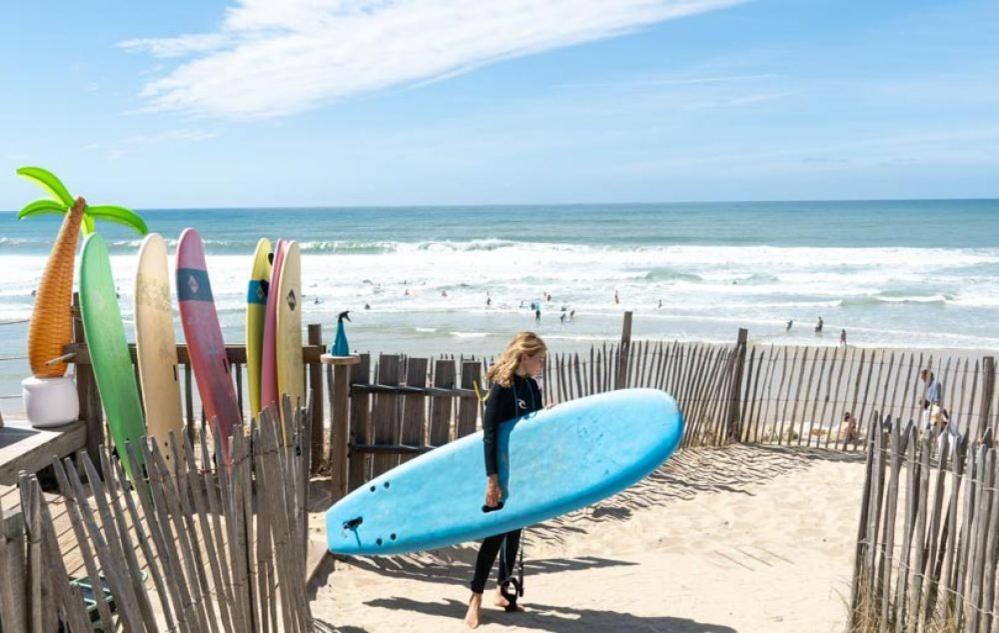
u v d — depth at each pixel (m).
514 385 4.57
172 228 100.62
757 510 6.92
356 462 6.46
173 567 2.96
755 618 4.68
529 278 40.03
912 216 119.94
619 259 49.69
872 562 4.04
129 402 6.24
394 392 6.40
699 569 5.57
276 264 6.62
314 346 7.03
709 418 8.99
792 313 30.19
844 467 8.30
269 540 3.61
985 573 3.43
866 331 25.98
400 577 5.39
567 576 5.48
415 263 48.28
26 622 2.31
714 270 44.00
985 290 35.00
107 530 2.64
